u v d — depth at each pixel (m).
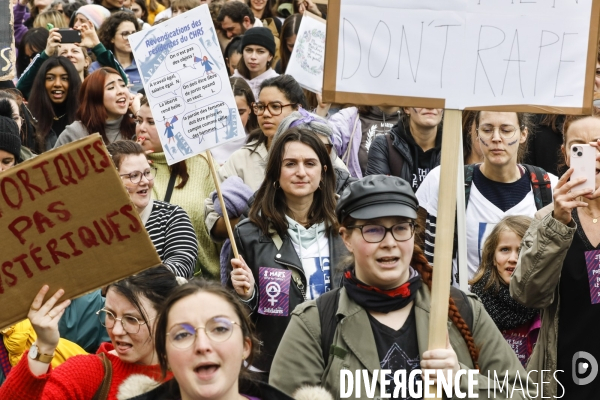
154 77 6.83
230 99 6.75
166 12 14.18
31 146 9.02
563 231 5.42
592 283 5.79
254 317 6.35
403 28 4.79
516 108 4.80
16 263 4.19
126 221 4.21
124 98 9.25
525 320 6.34
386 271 4.85
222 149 9.60
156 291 4.98
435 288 4.61
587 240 5.82
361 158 9.11
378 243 4.85
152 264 4.24
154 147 8.11
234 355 4.04
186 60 6.80
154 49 6.83
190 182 8.09
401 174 8.52
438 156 8.57
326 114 9.98
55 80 9.92
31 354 4.21
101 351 5.12
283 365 4.92
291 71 9.96
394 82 4.79
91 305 6.24
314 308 5.02
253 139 8.59
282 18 13.92
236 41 11.66
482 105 4.78
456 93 4.78
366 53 4.80
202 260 7.92
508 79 4.79
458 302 4.99
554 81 4.80
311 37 9.96
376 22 4.79
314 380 4.88
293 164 6.51
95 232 4.21
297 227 6.52
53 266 4.20
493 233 6.47
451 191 4.68
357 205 4.89
